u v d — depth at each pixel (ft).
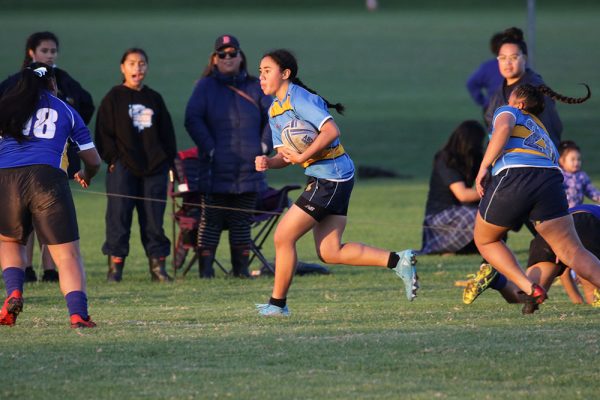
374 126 343.05
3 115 88.43
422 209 212.64
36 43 130.11
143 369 73.97
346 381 70.85
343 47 612.29
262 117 140.56
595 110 368.27
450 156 161.17
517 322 91.97
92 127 327.47
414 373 72.90
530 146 94.63
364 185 250.16
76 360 76.38
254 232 187.11
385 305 107.76
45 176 88.69
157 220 135.95
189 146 299.17
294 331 87.15
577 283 128.26
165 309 106.11
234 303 112.98
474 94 178.50
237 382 70.64
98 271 147.84
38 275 138.82
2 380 70.90
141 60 134.82
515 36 127.65
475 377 71.97
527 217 97.09
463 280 133.28
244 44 619.67
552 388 69.41
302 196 94.43
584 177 145.59
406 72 498.28
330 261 96.32
